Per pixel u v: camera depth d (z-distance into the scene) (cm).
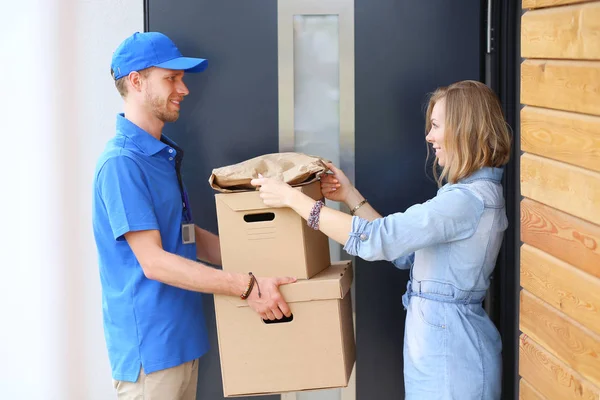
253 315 210
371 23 258
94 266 290
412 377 205
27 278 291
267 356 211
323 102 262
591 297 158
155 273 204
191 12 258
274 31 259
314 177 218
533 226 185
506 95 261
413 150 261
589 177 158
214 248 247
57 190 287
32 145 286
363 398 269
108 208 206
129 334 211
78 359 294
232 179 210
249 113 262
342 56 259
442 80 259
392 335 267
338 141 263
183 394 228
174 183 222
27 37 281
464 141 201
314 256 218
